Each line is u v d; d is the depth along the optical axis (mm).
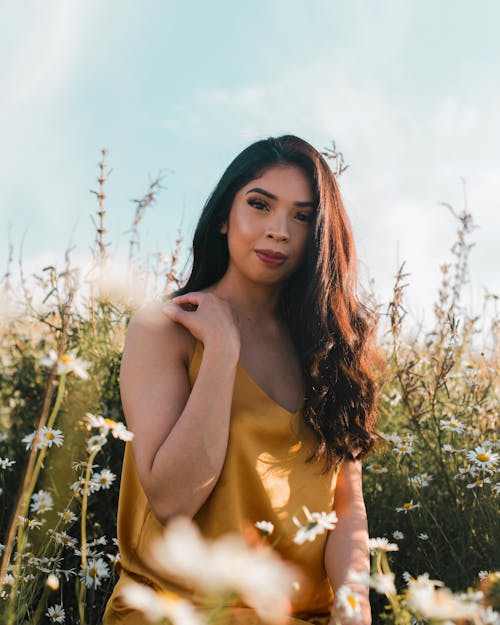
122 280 3248
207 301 1868
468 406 3139
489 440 2916
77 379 2902
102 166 3211
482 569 2506
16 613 1658
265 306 2113
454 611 1143
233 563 906
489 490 2752
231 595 967
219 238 2174
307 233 2092
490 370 3344
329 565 1862
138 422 1778
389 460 3006
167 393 1807
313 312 2092
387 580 1271
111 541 2600
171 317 1859
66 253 3213
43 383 3104
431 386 3152
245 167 2059
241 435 1812
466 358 3615
